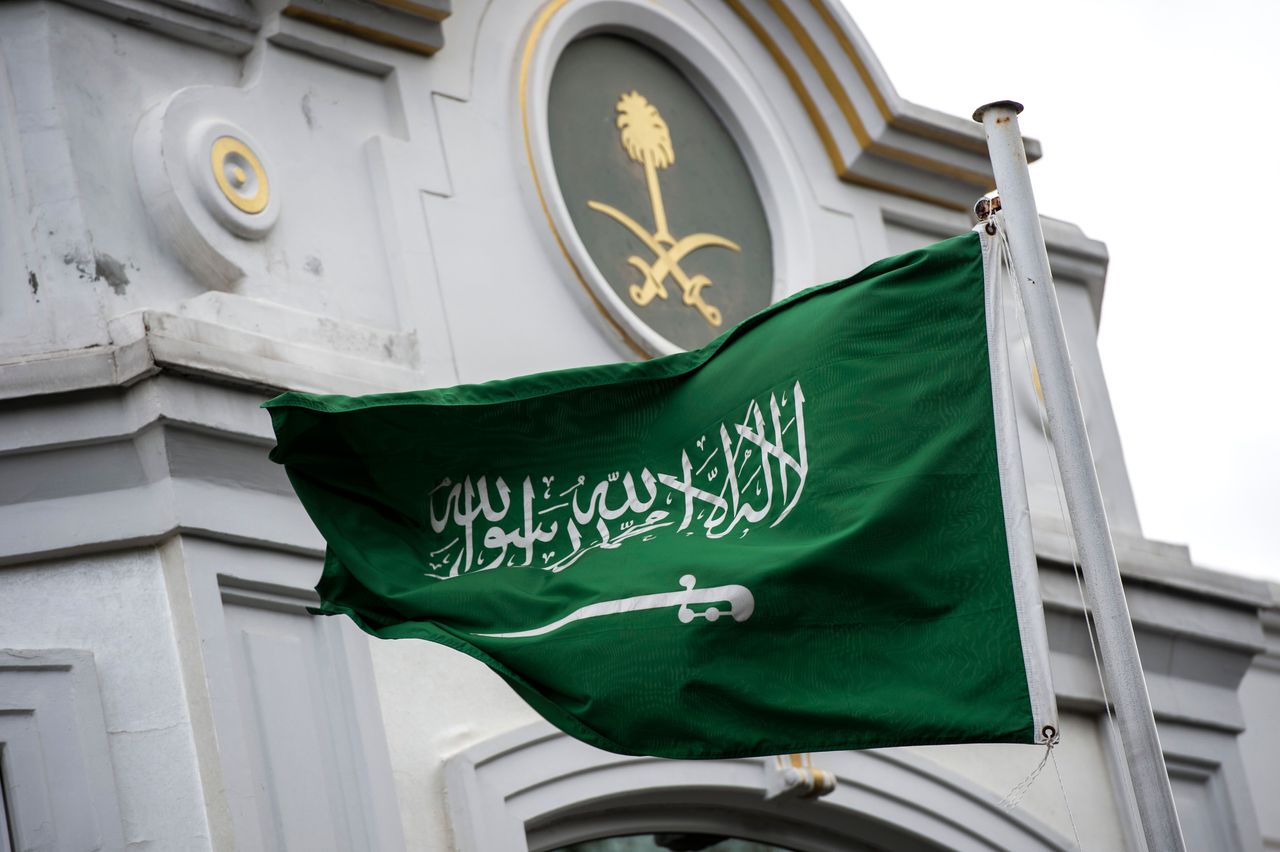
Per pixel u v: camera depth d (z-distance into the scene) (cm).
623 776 741
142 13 741
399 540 587
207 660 657
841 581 522
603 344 814
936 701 506
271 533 688
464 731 712
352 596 583
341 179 771
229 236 725
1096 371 978
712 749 522
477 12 831
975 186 963
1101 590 507
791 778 777
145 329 674
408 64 802
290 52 778
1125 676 501
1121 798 883
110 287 696
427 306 762
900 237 948
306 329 725
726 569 533
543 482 584
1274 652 1069
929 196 955
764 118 898
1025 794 859
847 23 911
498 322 780
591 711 532
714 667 525
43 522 671
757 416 561
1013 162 538
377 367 733
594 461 584
